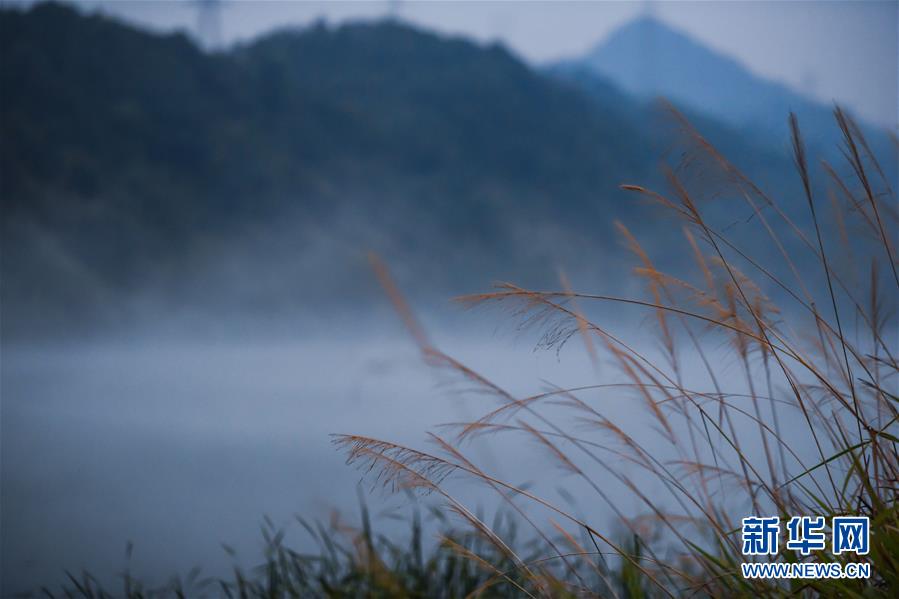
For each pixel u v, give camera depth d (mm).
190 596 4449
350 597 3291
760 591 2244
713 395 2453
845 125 2408
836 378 2500
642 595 2693
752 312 2354
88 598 3971
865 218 2404
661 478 2506
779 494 2369
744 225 2418
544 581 2461
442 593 3281
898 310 2404
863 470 2178
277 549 4012
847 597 2049
